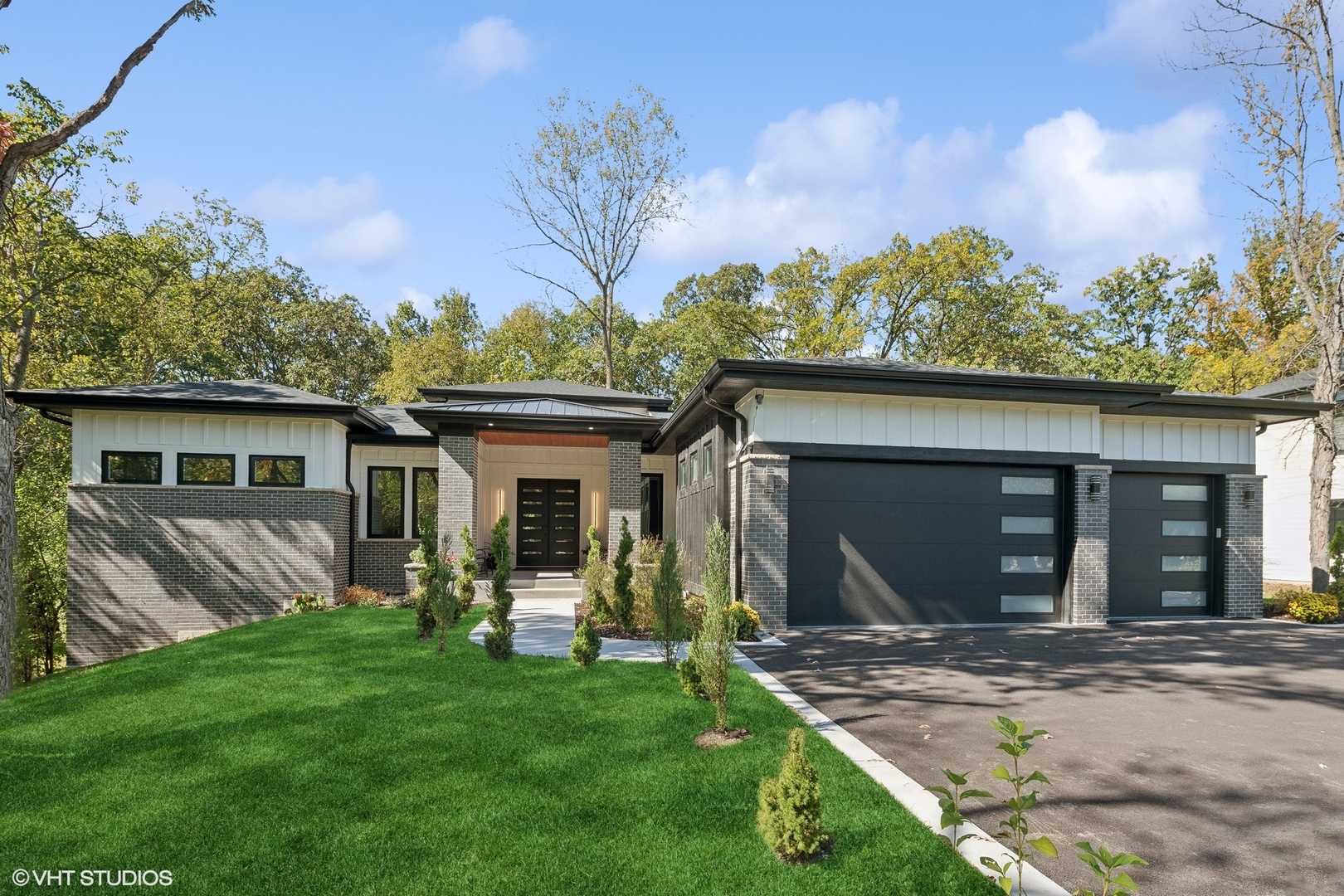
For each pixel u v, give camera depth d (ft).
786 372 40.06
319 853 14.24
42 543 71.87
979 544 45.06
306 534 52.16
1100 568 45.39
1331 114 57.06
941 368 46.75
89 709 23.72
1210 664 33.24
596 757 19.36
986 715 24.36
